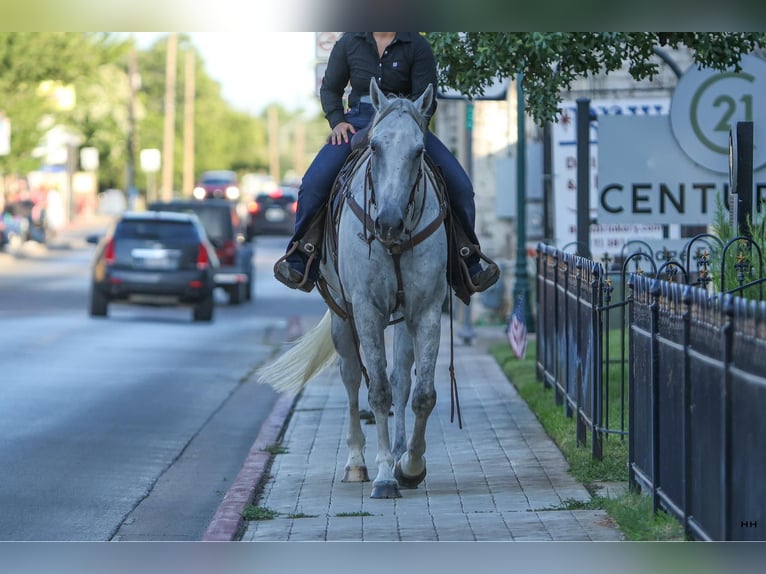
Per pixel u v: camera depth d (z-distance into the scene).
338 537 10.81
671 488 10.38
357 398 13.59
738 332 8.46
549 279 18.25
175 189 126.56
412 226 11.85
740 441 8.40
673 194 19.34
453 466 14.04
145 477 14.55
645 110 27.20
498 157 31.88
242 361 25.80
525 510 11.70
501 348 24.92
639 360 11.62
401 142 11.40
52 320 33.53
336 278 13.16
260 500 12.56
